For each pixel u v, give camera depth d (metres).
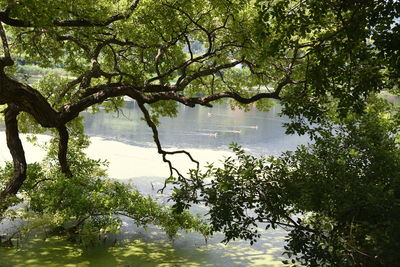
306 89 7.86
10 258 10.09
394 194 5.28
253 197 5.86
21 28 12.71
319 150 7.25
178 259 10.90
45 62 14.08
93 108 17.41
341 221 5.20
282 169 6.25
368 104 10.39
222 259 11.05
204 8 13.22
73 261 10.26
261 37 6.75
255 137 31.22
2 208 10.54
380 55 6.14
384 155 6.63
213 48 15.32
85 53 14.38
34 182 12.41
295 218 12.71
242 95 17.30
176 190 5.91
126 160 21.39
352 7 6.54
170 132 31.28
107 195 11.57
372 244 5.18
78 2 9.23
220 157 23.34
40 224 10.59
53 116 9.71
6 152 20.42
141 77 13.70
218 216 5.75
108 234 12.41
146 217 12.18
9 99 8.88
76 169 13.45
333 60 6.63
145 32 12.78
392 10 5.83
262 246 12.16
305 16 6.56
